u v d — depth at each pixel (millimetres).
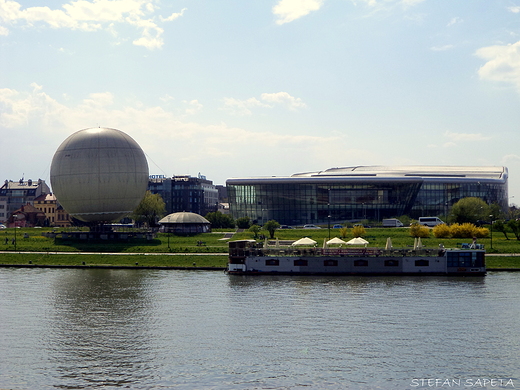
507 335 72562
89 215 175750
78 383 57844
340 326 76750
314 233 185875
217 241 168375
